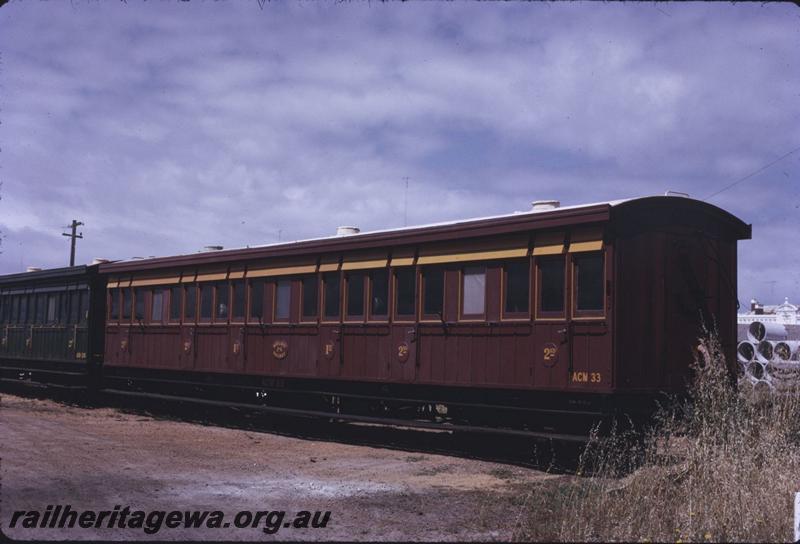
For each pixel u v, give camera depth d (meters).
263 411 16.41
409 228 13.63
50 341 23.41
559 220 11.51
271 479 10.49
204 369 17.75
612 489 8.60
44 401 22.67
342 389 14.97
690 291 12.01
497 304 12.34
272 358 16.09
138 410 20.53
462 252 12.89
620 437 10.60
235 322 17.08
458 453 13.05
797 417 9.63
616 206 11.04
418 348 13.38
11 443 13.12
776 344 16.88
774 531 7.17
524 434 11.72
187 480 10.24
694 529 7.28
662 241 11.66
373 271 14.32
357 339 14.41
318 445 14.28
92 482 9.88
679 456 9.66
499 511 8.57
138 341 19.92
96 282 21.81
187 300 18.53
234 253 17.08
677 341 11.70
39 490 9.29
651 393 11.23
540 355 11.70
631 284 11.22
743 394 10.12
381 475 10.99
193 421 18.34
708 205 12.30
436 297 13.26
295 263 15.77
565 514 7.98
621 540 7.19
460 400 12.97
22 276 25.06
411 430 15.55
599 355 11.04
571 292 11.44
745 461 8.37
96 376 21.73
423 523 8.07
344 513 8.49
